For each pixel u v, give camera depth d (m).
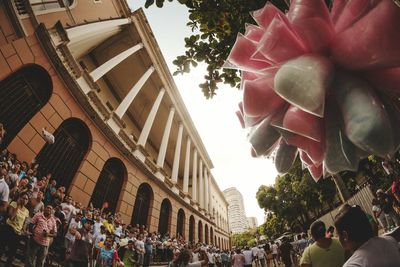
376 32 0.56
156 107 19.55
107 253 6.84
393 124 0.65
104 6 15.97
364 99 0.59
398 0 0.57
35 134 8.70
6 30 8.56
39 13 10.42
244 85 0.74
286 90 0.60
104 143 12.40
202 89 3.01
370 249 1.31
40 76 9.52
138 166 15.16
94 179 11.38
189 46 2.96
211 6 2.61
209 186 36.88
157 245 13.12
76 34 12.02
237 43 0.80
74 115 10.62
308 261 2.59
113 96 19.88
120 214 12.89
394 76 0.62
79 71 11.05
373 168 8.20
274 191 29.95
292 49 0.67
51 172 9.62
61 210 7.21
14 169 6.51
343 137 0.69
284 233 37.06
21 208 5.36
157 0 2.65
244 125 0.85
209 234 30.53
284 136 0.75
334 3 0.70
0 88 8.13
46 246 5.36
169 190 19.30
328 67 0.63
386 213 6.82
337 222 1.50
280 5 2.37
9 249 5.04
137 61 20.14
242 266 10.60
